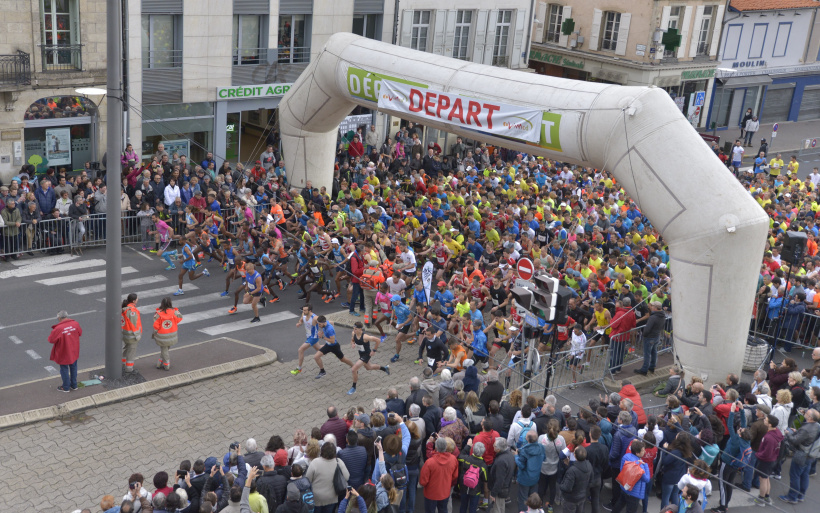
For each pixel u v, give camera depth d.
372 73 22.86
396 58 22.59
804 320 20.44
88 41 26.02
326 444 11.81
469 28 38.16
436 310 17.11
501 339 18.38
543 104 19.41
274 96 32.59
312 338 17.36
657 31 42.31
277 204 23.55
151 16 28.39
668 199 17.27
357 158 30.66
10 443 14.25
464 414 13.59
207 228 22.23
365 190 25.64
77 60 26.17
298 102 25.30
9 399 15.42
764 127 50.75
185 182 24.16
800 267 21.92
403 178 29.92
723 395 14.58
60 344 15.39
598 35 44.47
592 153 18.69
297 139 26.09
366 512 11.35
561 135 19.08
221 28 30.05
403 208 25.50
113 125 15.40
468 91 20.88
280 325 20.00
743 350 17.75
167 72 29.16
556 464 12.84
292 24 32.59
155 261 22.92
